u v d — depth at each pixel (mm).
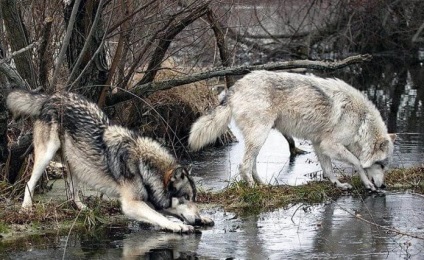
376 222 9555
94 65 11000
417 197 11031
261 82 11273
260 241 8625
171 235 8891
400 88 23656
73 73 10188
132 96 11477
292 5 25547
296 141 15867
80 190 10078
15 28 10391
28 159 10477
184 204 9172
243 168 11219
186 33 14773
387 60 28391
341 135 11375
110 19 10477
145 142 9180
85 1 10602
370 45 28234
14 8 10297
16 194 10047
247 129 11211
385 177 11977
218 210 10234
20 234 8812
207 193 10836
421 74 26562
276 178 12281
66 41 9688
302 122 11422
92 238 8742
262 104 11188
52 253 8078
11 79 9938
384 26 27094
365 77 26188
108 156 9117
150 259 7879
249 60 25641
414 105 20453
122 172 9031
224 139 15531
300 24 25719
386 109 19797
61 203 9664
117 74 12297
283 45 26203
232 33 19703
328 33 26984
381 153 11344
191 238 8750
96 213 9461
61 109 9258
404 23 27906
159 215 8953
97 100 11141
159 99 14203
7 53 10836
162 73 14539
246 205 10453
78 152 9273
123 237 8797
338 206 10430
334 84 11570
